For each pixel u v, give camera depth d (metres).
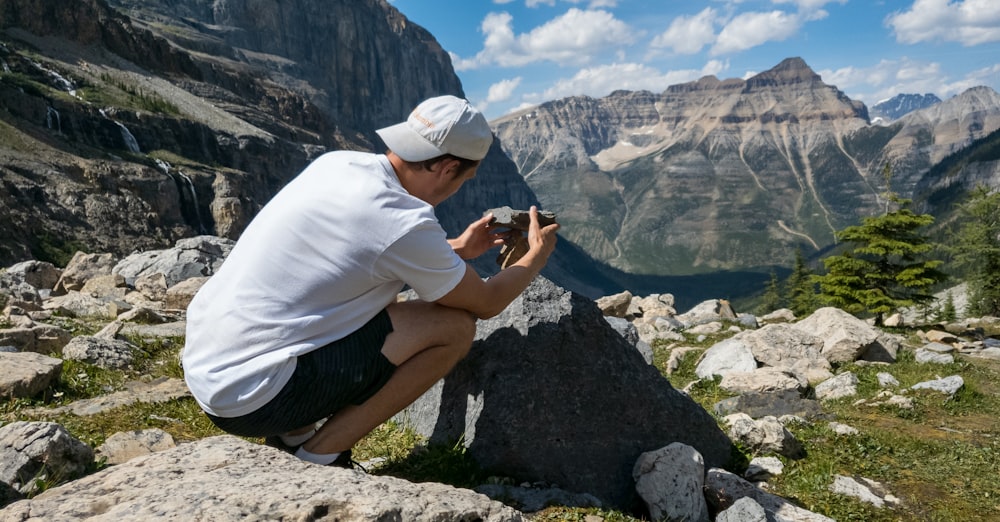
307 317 3.30
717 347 15.14
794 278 109.31
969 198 56.44
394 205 3.32
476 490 4.98
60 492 2.74
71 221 144.50
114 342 9.25
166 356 9.84
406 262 3.34
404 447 5.71
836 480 7.13
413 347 3.65
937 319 69.88
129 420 5.97
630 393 6.12
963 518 6.42
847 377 13.16
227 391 3.23
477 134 3.54
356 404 3.67
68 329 11.95
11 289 16.03
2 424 5.53
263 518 2.47
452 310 3.81
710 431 6.80
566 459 5.69
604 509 4.91
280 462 3.14
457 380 5.91
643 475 5.65
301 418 3.44
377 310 3.52
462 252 4.78
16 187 141.12
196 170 198.50
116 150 185.50
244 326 3.25
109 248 144.12
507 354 5.76
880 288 36.06
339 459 3.72
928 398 11.92
